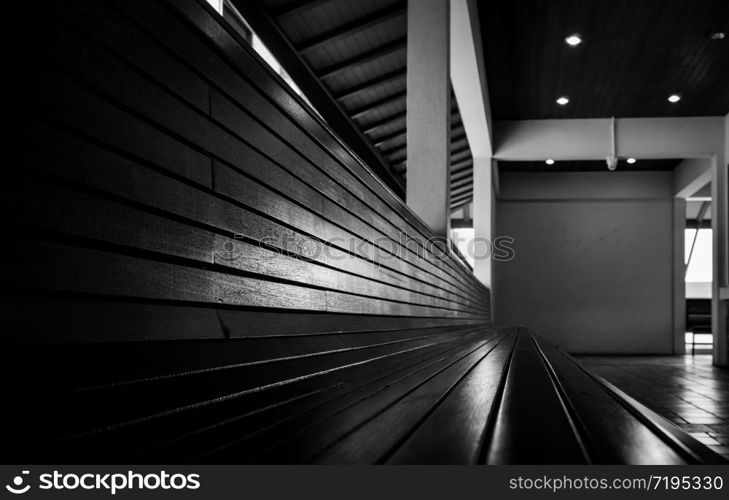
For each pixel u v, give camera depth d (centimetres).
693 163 1392
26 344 90
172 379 117
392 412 135
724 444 443
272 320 179
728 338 1152
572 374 242
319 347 197
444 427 120
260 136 175
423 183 509
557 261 1587
